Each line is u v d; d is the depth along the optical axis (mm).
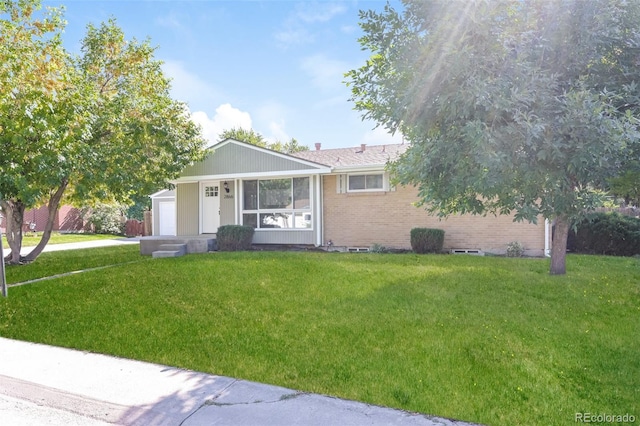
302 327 5094
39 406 3439
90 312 5848
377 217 12648
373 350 4359
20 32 8656
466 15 5293
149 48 11578
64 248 15602
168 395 3551
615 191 6008
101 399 3496
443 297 6234
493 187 5477
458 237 11891
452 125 5750
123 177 10469
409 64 5730
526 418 3104
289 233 13227
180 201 15039
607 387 3572
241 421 3104
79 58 11148
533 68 5277
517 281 7102
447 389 3541
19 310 6020
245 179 13719
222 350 4508
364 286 6930
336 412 3221
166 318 5562
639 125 5172
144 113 10977
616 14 5551
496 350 4285
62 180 10008
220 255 10359
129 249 14656
